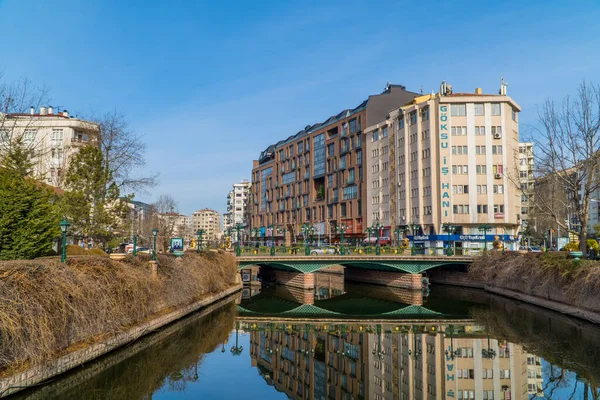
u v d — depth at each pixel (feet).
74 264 62.75
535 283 122.31
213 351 80.02
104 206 117.19
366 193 279.08
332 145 316.19
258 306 142.61
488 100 219.20
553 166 133.28
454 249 175.52
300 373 73.41
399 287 176.55
